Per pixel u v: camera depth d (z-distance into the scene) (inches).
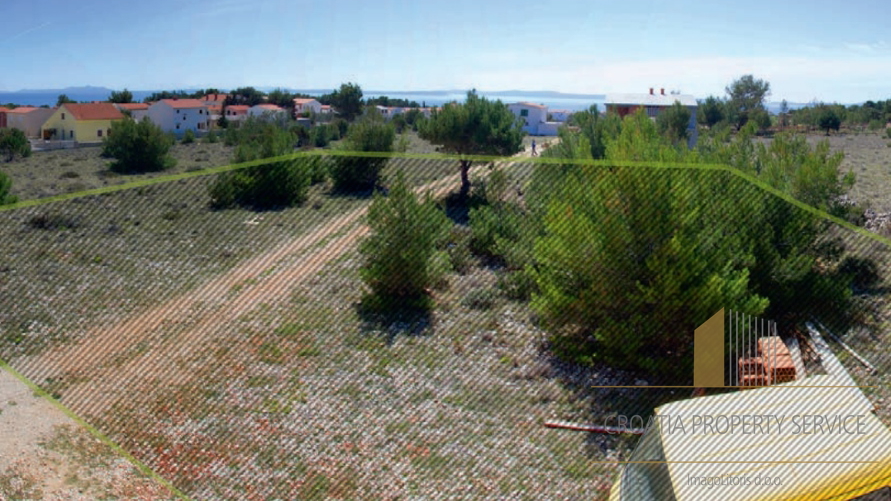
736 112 1861.5
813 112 1987.0
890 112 2143.2
